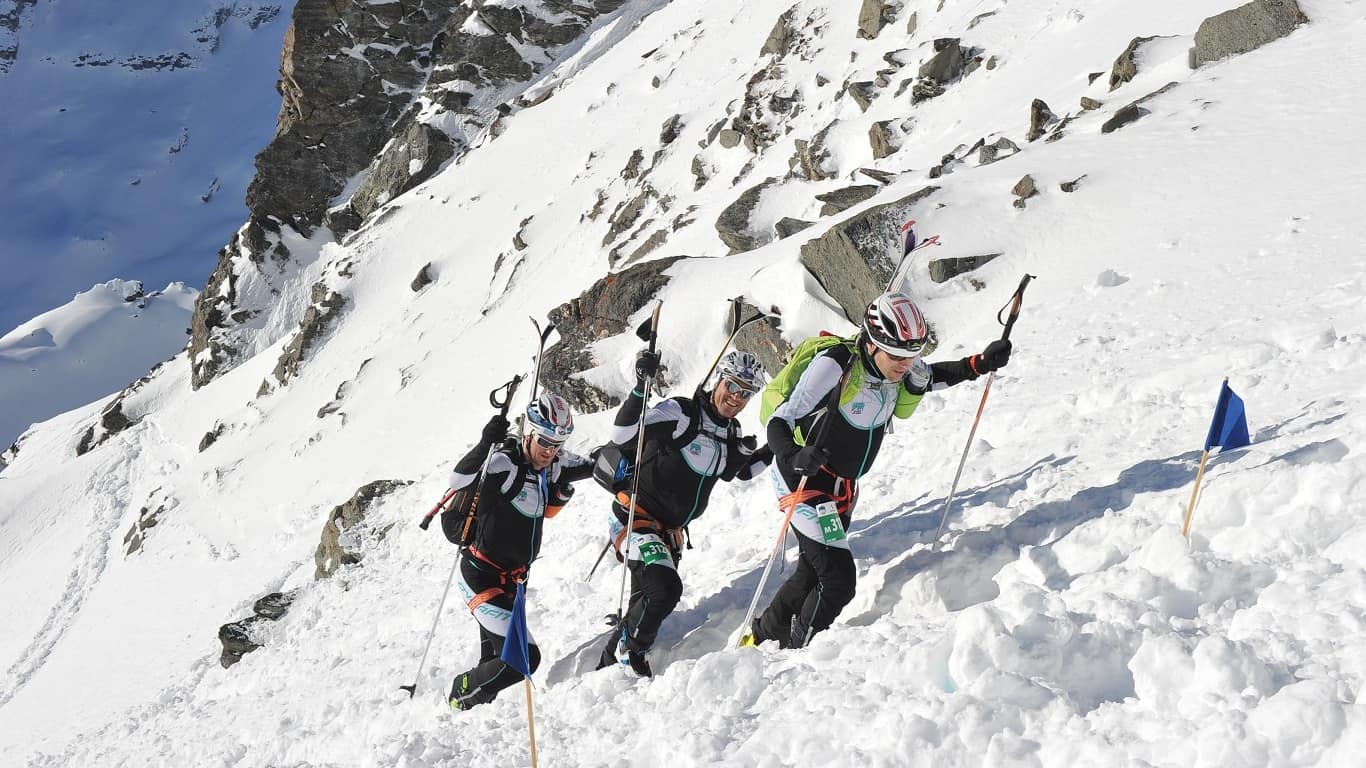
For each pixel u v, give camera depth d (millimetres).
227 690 11570
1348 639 2770
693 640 5535
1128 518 4102
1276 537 3559
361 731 6262
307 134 61656
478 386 26953
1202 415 5430
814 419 4684
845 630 4047
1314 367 5508
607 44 58656
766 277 14031
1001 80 20812
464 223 47281
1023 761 2768
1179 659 2863
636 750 3705
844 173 22359
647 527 5238
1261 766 2404
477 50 60031
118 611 28953
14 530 48281
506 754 4145
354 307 46312
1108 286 9375
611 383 15031
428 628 9148
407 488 16609
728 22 46562
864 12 30000
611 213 35438
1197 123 12438
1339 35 13336
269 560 25656
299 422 39562
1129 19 19266
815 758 3168
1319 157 10352
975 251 11602
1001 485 5520
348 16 62094
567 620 6992
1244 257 8656
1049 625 3270
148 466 50656
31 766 11578
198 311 60281
